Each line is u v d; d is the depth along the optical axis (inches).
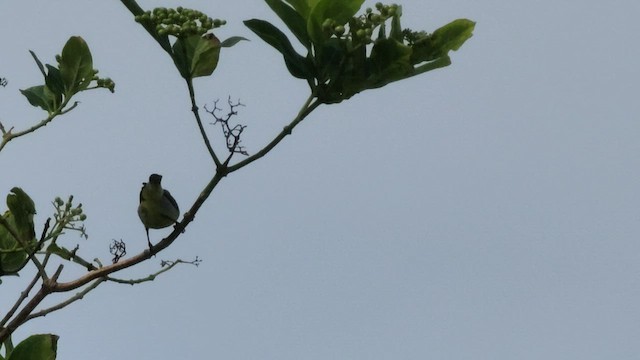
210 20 400.2
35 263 387.5
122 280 419.5
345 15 406.3
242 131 378.9
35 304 380.5
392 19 421.4
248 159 382.3
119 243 426.6
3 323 380.8
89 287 407.8
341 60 405.7
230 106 379.2
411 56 418.3
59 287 383.2
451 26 416.5
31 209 413.4
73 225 420.2
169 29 391.2
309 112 405.7
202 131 377.7
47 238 417.7
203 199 382.3
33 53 443.8
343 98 407.2
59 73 450.0
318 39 404.5
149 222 464.1
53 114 445.4
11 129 437.1
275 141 391.5
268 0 410.0
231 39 403.5
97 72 454.6
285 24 411.8
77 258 420.8
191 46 403.5
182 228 378.0
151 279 426.6
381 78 407.5
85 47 450.9
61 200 419.5
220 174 379.2
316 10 402.3
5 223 393.4
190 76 398.6
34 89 450.0
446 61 422.0
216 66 400.2
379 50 402.3
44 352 404.5
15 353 402.6
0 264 419.8
